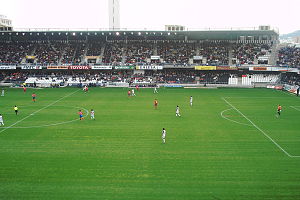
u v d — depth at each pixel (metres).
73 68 80.94
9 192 20.91
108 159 26.89
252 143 31.34
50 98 59.78
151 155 27.86
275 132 35.44
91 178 23.03
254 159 26.83
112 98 59.84
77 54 88.12
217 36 90.38
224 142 31.69
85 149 29.53
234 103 54.25
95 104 53.31
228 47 89.75
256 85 77.94
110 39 94.31
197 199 19.92
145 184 22.02
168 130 36.25
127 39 94.38
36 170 24.52
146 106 51.38
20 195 20.47
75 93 66.56
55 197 20.19
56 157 27.41
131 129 36.75
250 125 38.66
